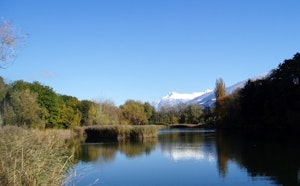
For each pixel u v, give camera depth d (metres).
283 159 26.98
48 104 86.88
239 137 56.09
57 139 15.96
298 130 63.16
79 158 30.08
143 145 43.25
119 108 125.69
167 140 52.72
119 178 20.56
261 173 21.17
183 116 155.88
